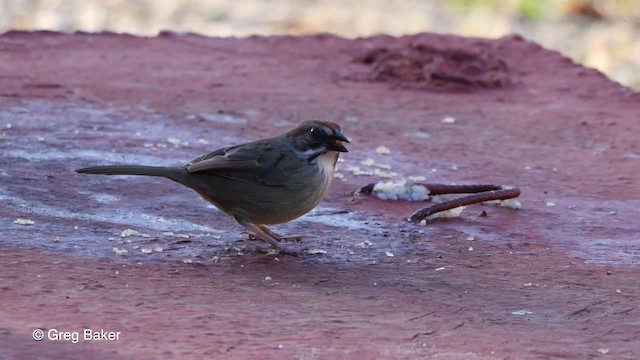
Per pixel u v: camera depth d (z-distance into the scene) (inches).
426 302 377.7
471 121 669.3
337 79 758.5
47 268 388.8
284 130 619.2
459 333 343.0
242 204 435.2
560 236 470.3
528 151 609.6
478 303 378.6
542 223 487.5
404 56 764.0
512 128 656.4
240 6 1675.7
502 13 1696.6
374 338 332.5
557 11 1707.7
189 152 560.1
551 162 589.0
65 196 483.2
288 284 394.0
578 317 366.0
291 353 313.6
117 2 1636.3
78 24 1508.4
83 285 371.9
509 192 496.7
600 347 333.4
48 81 694.5
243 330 334.3
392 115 673.0
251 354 311.0
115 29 1491.1
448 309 370.3
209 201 444.5
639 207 515.2
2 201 465.7
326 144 438.9
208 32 1505.9
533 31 1612.9
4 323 325.1
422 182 538.0
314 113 663.1
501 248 451.5
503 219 491.5
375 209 498.0
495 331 346.9
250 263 417.7
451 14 1684.3
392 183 515.8
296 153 436.1
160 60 784.9
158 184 516.1
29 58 766.5
